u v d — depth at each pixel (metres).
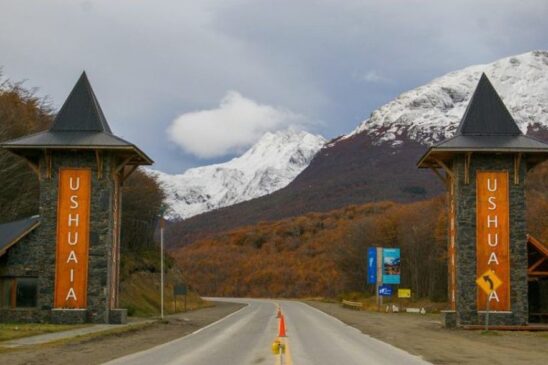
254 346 28.08
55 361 21.81
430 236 96.19
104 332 34.56
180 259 164.88
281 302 102.25
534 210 80.38
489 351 26.88
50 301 41.16
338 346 28.50
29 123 61.22
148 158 44.56
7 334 31.48
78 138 41.75
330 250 140.62
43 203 41.69
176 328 41.03
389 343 30.47
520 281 41.47
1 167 53.12
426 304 85.31
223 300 112.69
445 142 41.97
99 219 41.66
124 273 67.75
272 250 158.38
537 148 41.06
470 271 41.69
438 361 22.59
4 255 41.31
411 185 187.25
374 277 79.56
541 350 27.66
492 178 42.09
